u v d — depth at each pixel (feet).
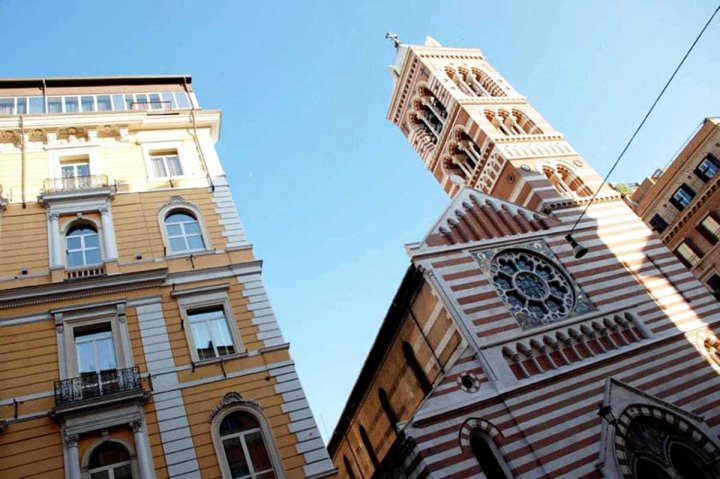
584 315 85.10
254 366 68.13
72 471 55.93
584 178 117.91
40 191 80.53
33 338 65.10
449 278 83.76
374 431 103.09
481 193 100.42
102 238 77.66
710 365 83.92
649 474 70.69
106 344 67.41
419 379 86.84
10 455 55.98
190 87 106.22
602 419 71.46
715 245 146.00
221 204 86.69
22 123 86.22
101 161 87.04
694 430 73.46
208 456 59.93
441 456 64.13
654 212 161.99
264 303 75.00
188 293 72.84
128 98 100.01
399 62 162.50
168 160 92.17
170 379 64.80
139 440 59.00
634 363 80.28
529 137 127.54
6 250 73.05
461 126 135.03
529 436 68.08
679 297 94.58
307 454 62.03
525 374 74.54
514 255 92.07
